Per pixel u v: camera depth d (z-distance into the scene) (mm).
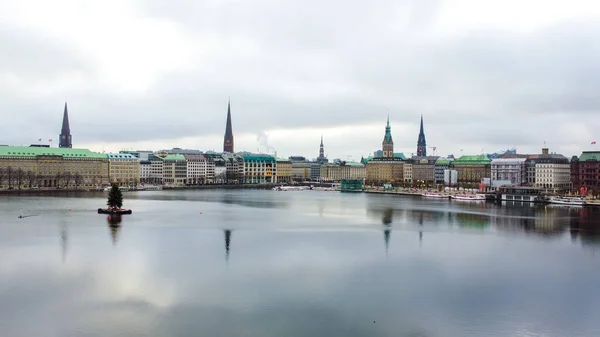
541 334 73375
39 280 95562
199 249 124812
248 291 90125
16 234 143875
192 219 186125
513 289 92688
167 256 116312
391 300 86062
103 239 137125
